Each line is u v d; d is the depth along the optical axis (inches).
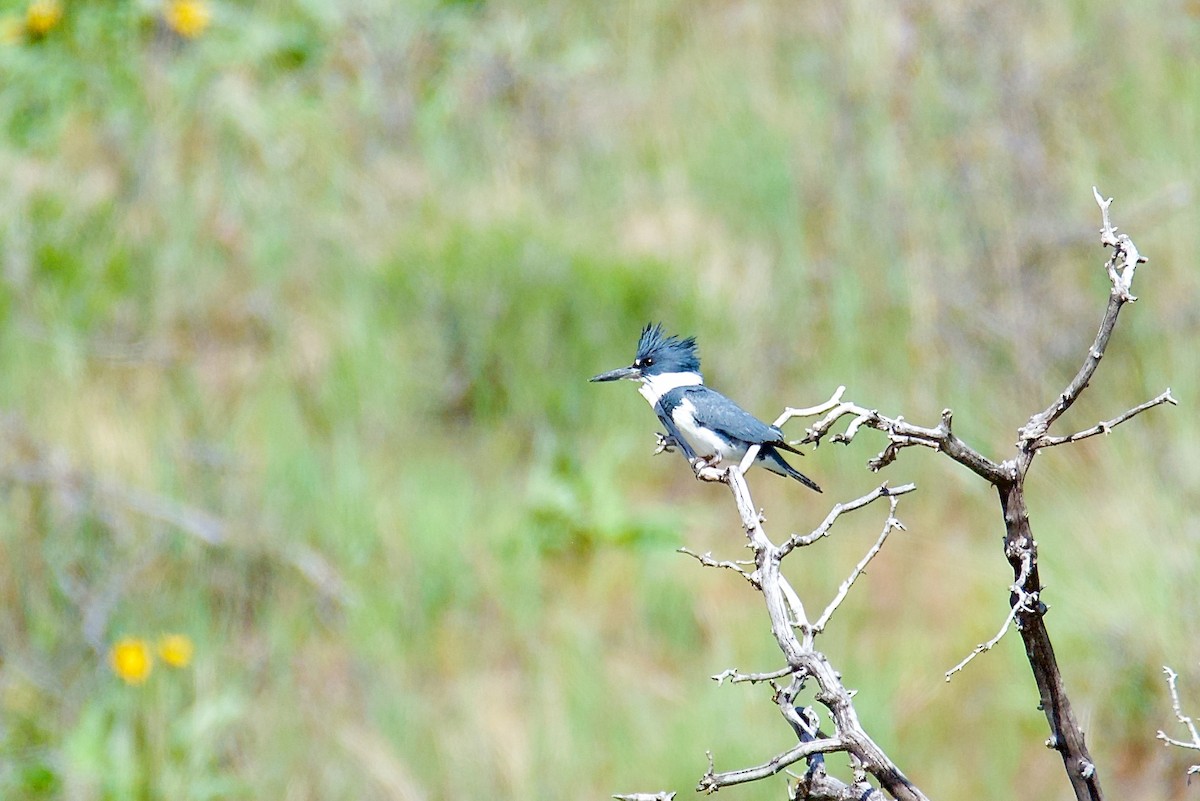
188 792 374.9
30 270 534.9
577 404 516.4
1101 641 406.0
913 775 388.2
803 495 488.7
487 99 638.5
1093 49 608.1
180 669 402.9
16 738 389.4
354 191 587.2
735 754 379.6
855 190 566.6
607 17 685.9
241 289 543.8
